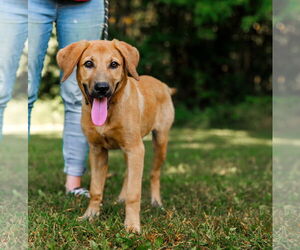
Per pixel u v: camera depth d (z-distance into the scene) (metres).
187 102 13.95
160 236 2.98
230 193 4.51
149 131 3.85
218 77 14.23
